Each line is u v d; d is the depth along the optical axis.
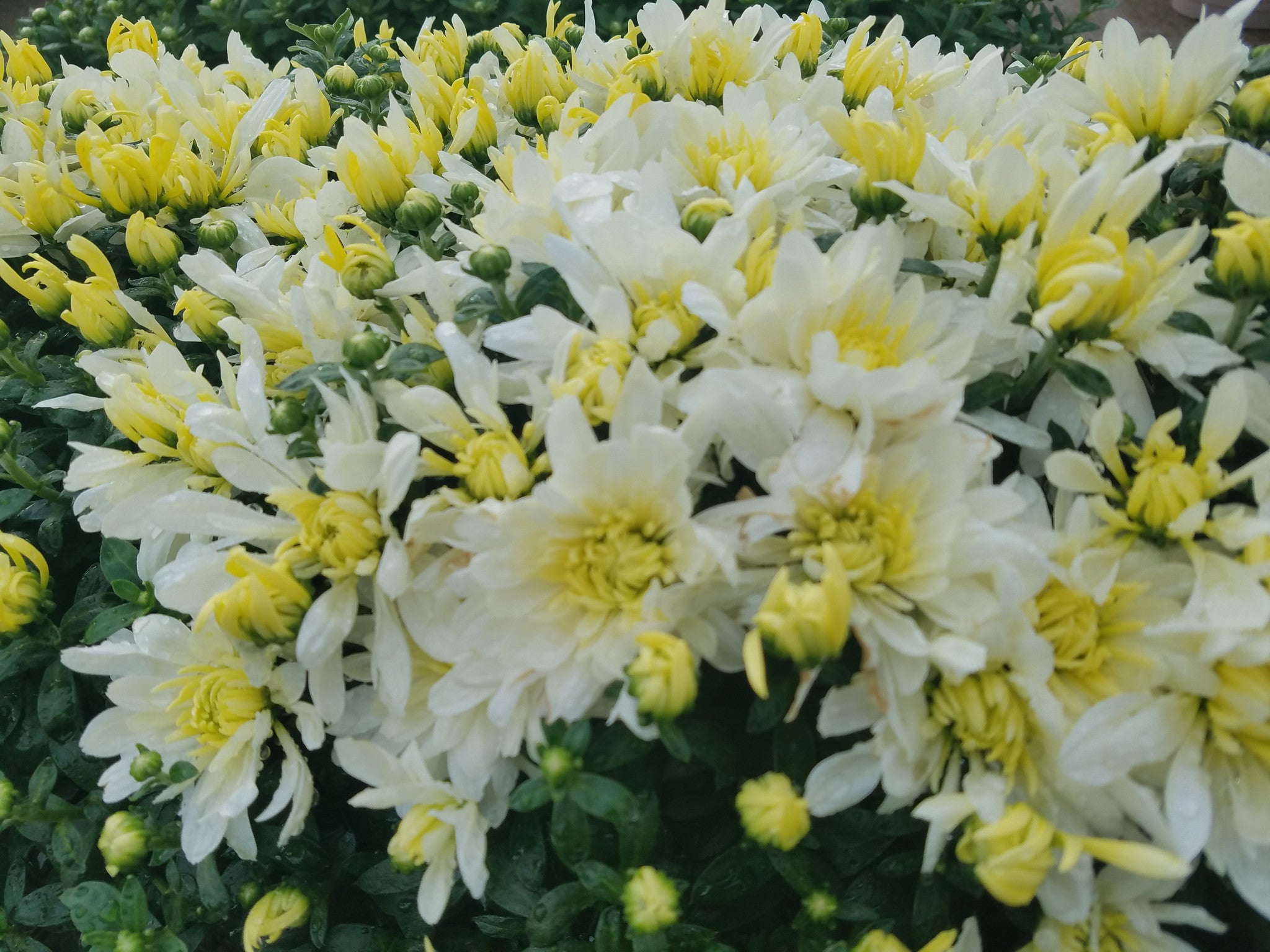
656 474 0.24
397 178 0.35
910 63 0.44
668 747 0.23
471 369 0.27
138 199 0.38
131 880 0.28
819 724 0.24
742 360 0.26
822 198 0.35
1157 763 0.24
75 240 0.35
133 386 0.31
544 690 0.25
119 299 0.34
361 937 0.30
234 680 0.28
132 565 0.33
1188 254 0.27
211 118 0.41
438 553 0.28
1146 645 0.24
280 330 0.33
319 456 0.28
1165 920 0.24
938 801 0.23
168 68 0.46
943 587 0.23
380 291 0.31
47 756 0.34
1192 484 0.24
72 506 0.36
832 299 0.26
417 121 0.46
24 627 0.33
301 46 0.57
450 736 0.26
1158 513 0.25
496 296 0.29
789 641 0.22
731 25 0.43
